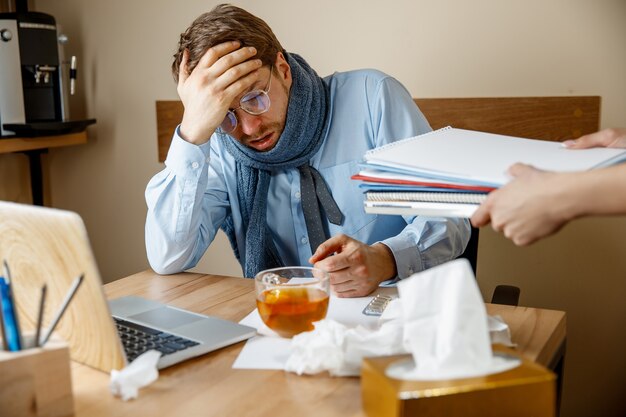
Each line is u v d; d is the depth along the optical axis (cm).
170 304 123
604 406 207
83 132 258
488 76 203
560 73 194
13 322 79
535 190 82
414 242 133
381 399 74
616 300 200
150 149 261
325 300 104
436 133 121
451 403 71
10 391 77
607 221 196
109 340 89
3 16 226
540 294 207
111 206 276
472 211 93
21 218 88
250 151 157
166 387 89
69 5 265
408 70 213
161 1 246
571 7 189
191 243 146
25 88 234
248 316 115
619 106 189
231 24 139
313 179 162
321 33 223
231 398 85
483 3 199
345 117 165
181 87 142
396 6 211
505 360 79
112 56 261
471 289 77
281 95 149
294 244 168
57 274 88
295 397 85
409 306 78
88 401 85
